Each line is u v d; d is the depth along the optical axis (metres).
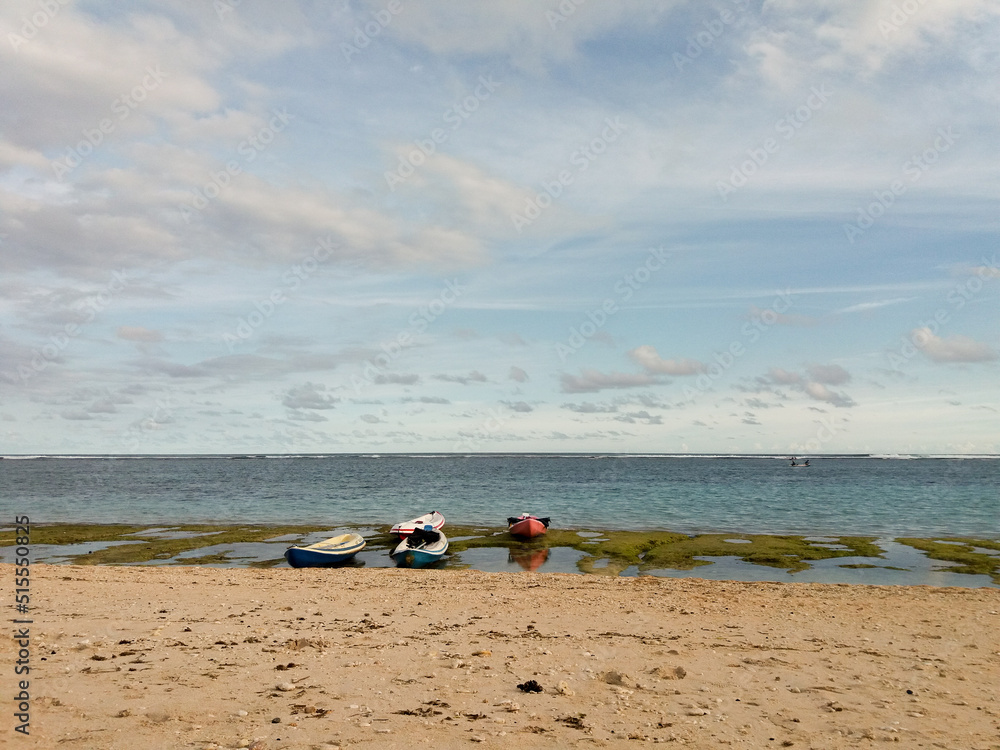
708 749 6.70
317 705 7.66
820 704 8.42
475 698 8.12
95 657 9.62
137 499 60.59
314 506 53.44
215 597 16.30
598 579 21.00
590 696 8.38
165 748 6.14
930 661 10.90
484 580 20.48
